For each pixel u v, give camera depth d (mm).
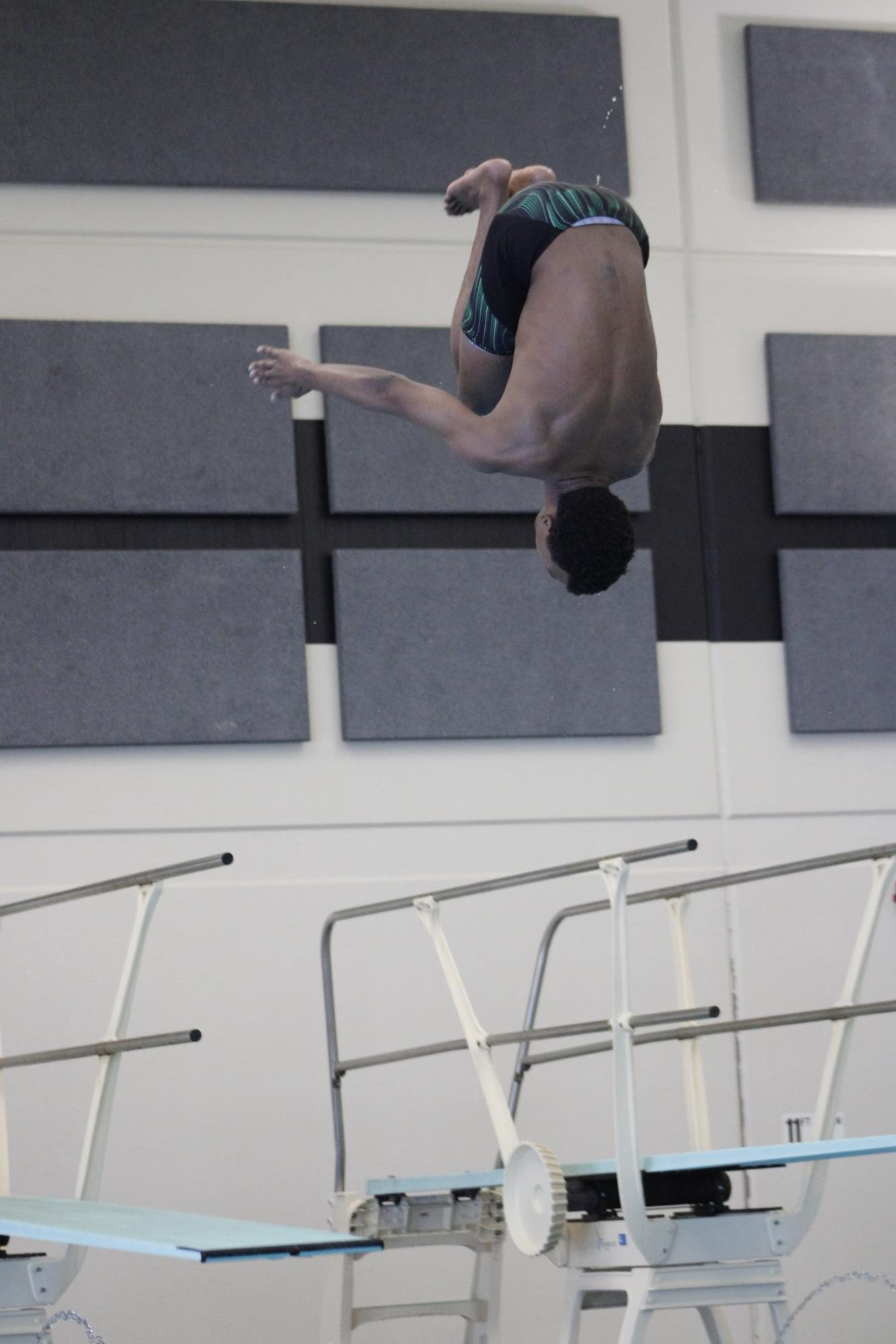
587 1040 9672
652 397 6281
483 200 6965
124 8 9914
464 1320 9359
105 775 9453
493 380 6508
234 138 9961
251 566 9711
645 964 9828
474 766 9883
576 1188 6934
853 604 10367
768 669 10305
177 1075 9227
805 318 10633
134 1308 8984
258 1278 9156
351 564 9812
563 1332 6930
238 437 9758
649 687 10055
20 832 9312
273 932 9469
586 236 6199
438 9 10359
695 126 10641
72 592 9484
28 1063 7109
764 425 10500
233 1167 9195
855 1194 9859
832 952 10062
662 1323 9484
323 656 9820
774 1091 9836
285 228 10078
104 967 9258
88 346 9641
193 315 9883
